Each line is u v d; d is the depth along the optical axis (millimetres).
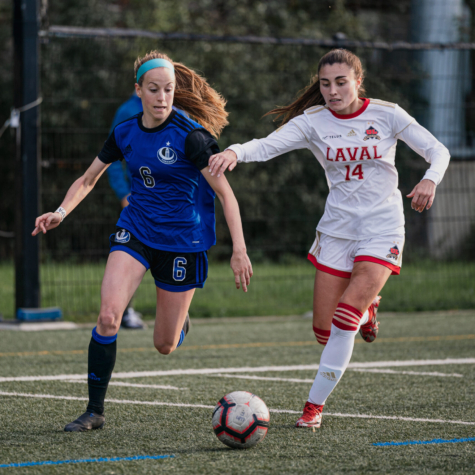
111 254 14508
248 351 25125
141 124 14555
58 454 12344
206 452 12523
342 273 15250
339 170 15078
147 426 14547
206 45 57719
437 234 47438
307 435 13820
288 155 50656
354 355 24250
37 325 30109
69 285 40094
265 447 12883
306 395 17953
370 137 14844
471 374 20797
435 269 44094
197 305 36562
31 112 29578
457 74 54312
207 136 14383
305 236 53438
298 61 58281
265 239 53781
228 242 54688
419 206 14352
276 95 57656
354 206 15031
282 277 41000
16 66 29453
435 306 36719
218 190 14141
